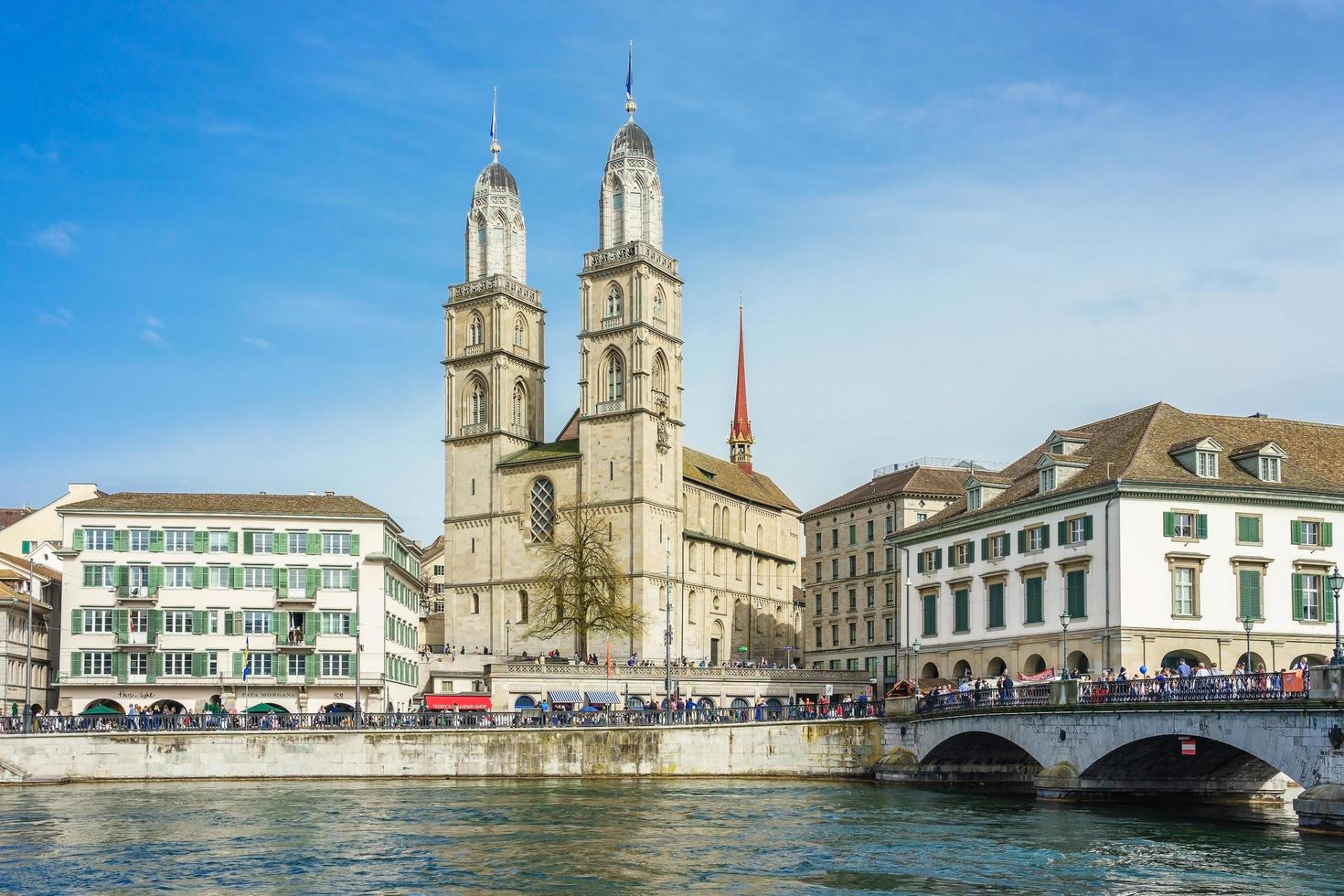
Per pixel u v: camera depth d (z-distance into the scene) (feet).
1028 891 155.22
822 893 154.92
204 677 394.93
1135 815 223.71
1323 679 187.11
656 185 543.39
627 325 520.01
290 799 256.93
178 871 171.32
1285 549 311.27
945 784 287.28
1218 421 335.67
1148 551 304.91
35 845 193.57
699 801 249.96
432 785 292.20
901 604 387.55
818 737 306.96
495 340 545.03
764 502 617.21
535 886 160.25
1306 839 189.37
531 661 437.58
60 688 389.60
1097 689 230.27
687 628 542.16
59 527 490.49
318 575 403.95
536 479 532.32
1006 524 344.69
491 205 561.02
